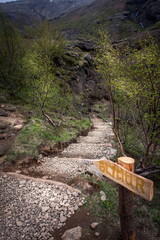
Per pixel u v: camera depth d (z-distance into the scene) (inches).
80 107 684.7
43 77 321.1
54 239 102.5
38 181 157.6
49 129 306.7
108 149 273.9
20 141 234.2
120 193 94.9
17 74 413.1
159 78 102.0
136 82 110.8
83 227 111.9
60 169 191.9
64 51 753.0
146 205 143.3
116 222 118.2
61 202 131.6
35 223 112.6
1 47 418.3
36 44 507.5
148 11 2102.6
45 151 237.8
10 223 111.4
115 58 115.6
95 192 149.3
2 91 424.8
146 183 69.4
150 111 117.7
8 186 148.6
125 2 2982.3
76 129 390.0
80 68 824.3
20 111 364.5
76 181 165.6
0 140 233.3
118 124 223.0
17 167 186.5
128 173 77.4
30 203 129.6
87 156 246.8
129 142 236.1
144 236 110.5
